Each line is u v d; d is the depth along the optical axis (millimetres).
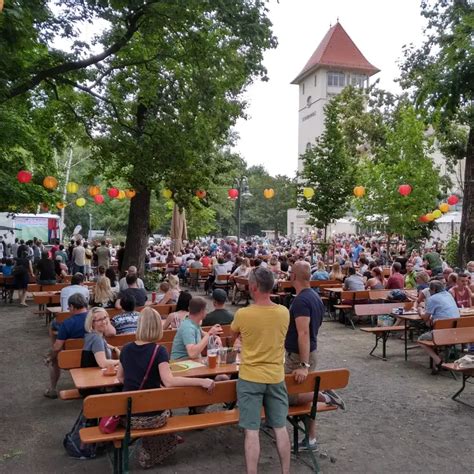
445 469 5367
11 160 19672
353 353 10750
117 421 4914
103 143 17047
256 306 4742
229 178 26531
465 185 17531
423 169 24625
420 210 24812
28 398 7633
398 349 11094
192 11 13227
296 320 5273
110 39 14812
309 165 22844
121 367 5105
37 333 12539
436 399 7691
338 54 67812
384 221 25844
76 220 69500
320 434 6320
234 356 6309
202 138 16281
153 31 13938
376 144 40688
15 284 17375
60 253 23969
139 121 17922
